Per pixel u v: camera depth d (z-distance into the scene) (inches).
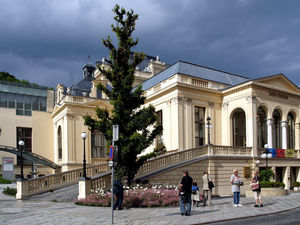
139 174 792.3
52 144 1587.1
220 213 499.5
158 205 591.8
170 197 625.3
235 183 591.2
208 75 1298.0
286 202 671.1
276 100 1208.8
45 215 487.2
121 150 675.4
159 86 1229.7
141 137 686.5
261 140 1286.9
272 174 943.7
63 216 474.6
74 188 822.5
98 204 600.1
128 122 700.0
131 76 715.4
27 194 770.2
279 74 1205.7
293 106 1284.4
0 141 1477.6
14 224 412.5
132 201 585.3
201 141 1162.6
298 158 1248.2
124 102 711.1
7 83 1573.6
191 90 1143.0
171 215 477.4
